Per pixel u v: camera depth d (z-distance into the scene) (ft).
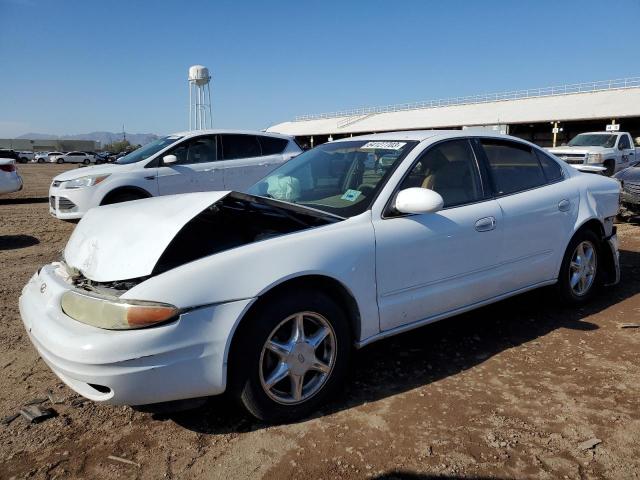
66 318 8.79
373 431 9.18
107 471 8.25
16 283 18.79
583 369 11.39
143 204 11.02
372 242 10.30
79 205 26.61
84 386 8.39
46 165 190.08
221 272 8.66
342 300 10.35
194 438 9.09
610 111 121.49
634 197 29.07
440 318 11.68
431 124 160.04
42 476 8.16
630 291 16.83
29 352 12.72
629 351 12.26
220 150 29.96
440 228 11.32
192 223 9.70
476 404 10.02
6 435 9.27
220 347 8.57
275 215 10.66
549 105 144.25
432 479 7.91
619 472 8.00
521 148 14.15
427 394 10.44
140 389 8.13
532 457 8.39
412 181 11.45
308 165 13.57
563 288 14.67
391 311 10.64
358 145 13.26
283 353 9.27
